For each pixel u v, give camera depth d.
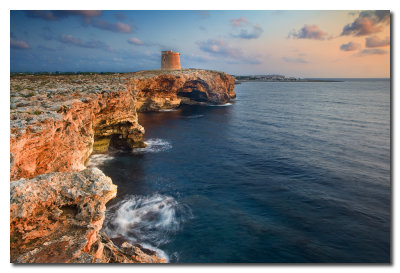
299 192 26.75
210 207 23.72
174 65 116.38
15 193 8.65
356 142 45.28
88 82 54.28
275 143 46.12
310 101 114.69
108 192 10.58
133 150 41.69
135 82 74.00
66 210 9.58
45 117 16.27
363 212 22.83
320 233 19.91
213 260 16.97
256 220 21.62
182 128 60.06
